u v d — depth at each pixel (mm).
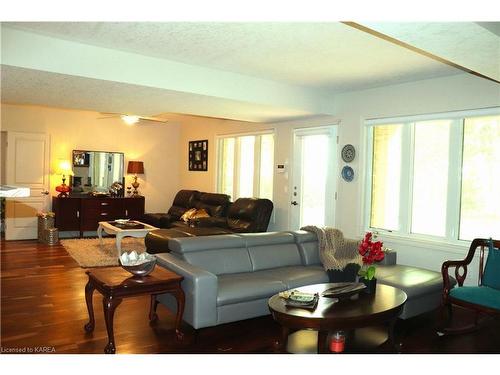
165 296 3521
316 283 3848
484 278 3570
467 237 4387
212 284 3145
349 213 5477
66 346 2988
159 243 5020
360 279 3291
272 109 5328
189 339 3186
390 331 2994
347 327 2650
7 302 3953
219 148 8023
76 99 4879
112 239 7535
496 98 4086
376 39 3354
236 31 3252
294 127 6301
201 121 8516
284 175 6461
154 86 4125
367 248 3244
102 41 3641
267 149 6910
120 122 8523
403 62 4016
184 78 4309
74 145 7980
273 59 4039
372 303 2912
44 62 3547
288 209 6379
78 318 3564
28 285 4523
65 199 7422
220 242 3918
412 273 3961
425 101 4680
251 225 6121
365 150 5336
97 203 7750
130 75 3984
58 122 7789
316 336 3287
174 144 9297
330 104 5668
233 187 7652
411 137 4879
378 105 5156
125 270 3211
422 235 4777
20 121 7395
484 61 2955
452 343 3229
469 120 4375
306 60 4039
